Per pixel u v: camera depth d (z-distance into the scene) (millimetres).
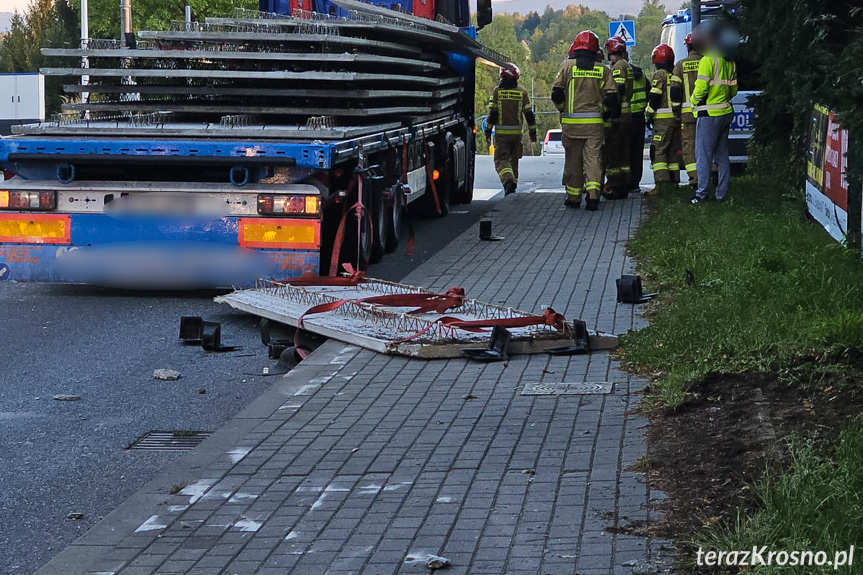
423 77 18469
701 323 9484
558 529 5715
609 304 11641
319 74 13938
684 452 6703
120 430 8297
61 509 6672
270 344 10500
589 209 20391
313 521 6051
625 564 5223
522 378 8844
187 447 7895
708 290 11383
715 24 18266
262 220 12695
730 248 13398
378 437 7488
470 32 22219
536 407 8008
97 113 15320
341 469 6871
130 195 12789
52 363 10305
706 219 16297
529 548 5500
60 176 12844
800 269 11523
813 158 15133
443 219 19984
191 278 12836
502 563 5340
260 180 12742
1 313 12500
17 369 10102
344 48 14805
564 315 10992
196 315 12398
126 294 13547
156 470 7391
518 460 6852
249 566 5496
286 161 12477
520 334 9758
